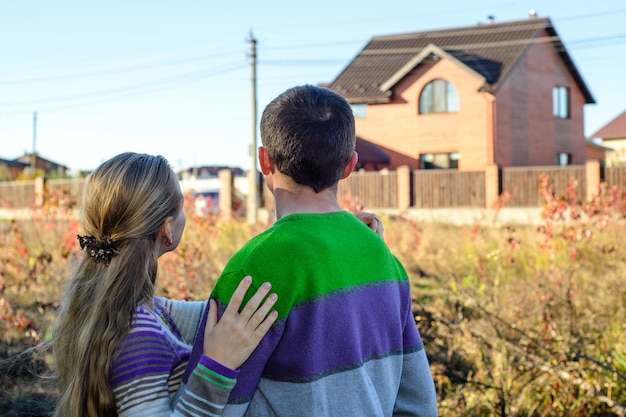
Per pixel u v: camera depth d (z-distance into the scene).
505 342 4.52
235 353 1.61
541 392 4.26
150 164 1.89
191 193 10.16
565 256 8.07
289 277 1.64
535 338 5.00
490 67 26.78
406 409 1.93
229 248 10.39
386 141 27.84
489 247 10.02
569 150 30.20
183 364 1.77
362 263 1.78
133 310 1.74
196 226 9.41
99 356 1.68
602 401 4.03
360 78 29.16
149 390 1.66
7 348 4.95
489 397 4.14
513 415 4.02
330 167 1.80
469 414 4.11
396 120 27.64
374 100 27.69
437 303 6.55
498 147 26.17
